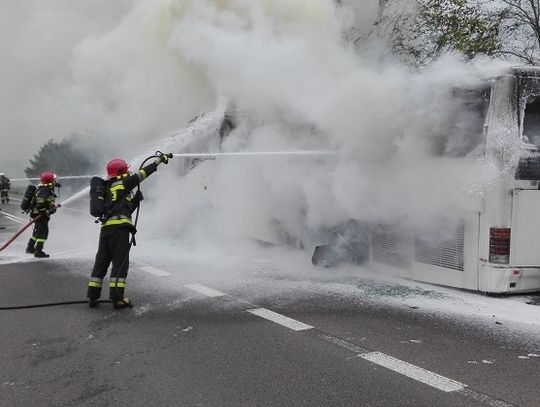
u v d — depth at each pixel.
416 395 3.54
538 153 5.50
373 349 4.38
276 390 3.64
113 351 4.44
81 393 3.66
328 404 3.43
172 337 4.75
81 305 5.85
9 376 3.96
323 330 4.86
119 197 5.74
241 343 4.57
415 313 5.32
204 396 3.57
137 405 3.46
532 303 5.54
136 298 6.08
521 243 5.48
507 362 4.09
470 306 5.48
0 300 6.04
